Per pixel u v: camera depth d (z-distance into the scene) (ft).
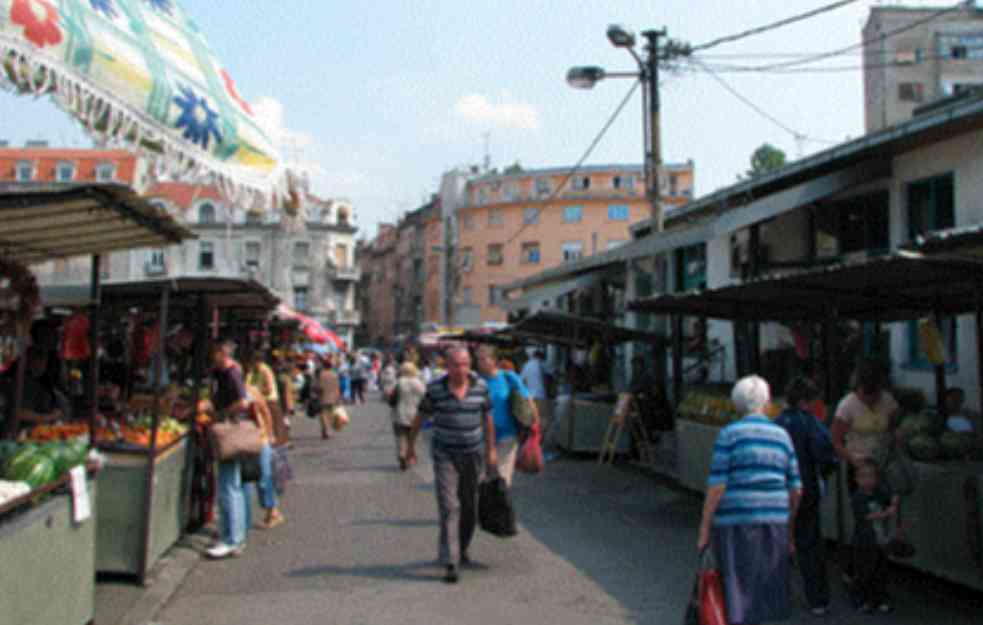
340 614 20.03
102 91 12.90
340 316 252.42
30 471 16.01
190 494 28.35
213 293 28.84
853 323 40.52
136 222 16.88
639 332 51.98
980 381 22.58
